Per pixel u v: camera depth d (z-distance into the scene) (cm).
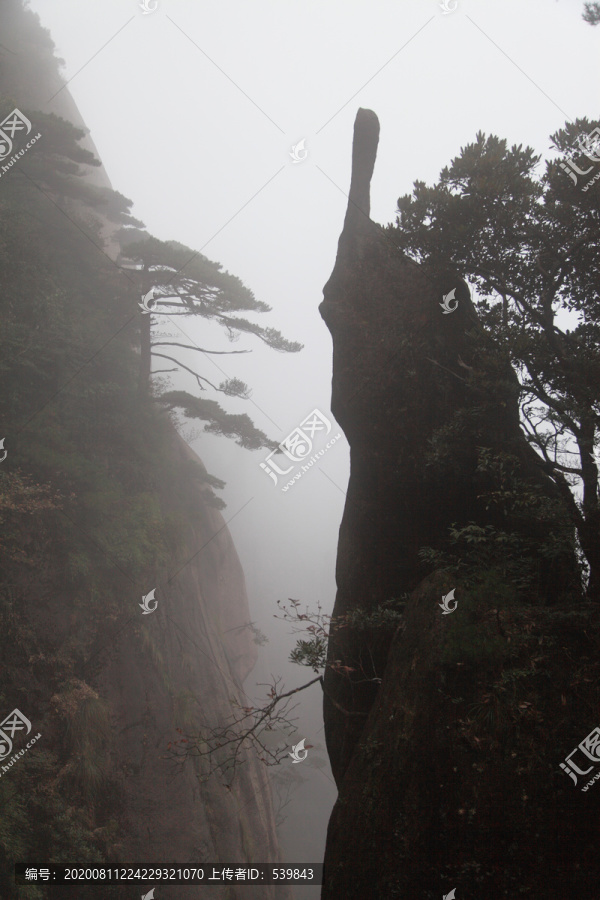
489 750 568
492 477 890
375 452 995
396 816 600
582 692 580
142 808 1670
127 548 1945
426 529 964
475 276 920
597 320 884
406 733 627
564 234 848
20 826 1341
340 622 961
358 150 1093
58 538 1783
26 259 2333
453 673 621
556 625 648
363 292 1041
